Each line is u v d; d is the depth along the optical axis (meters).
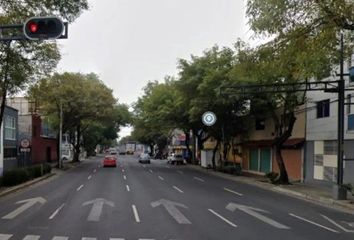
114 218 16.86
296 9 15.50
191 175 44.91
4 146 45.03
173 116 58.75
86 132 99.50
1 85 25.16
